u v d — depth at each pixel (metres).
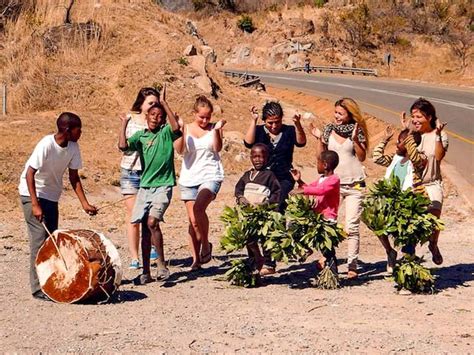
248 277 11.82
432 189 11.89
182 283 12.09
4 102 27.42
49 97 29.08
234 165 22.73
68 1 35.88
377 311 10.66
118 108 29.33
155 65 31.75
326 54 87.00
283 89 49.72
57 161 11.09
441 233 16.05
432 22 94.00
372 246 14.67
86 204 11.42
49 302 10.99
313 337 9.75
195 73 32.12
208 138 12.53
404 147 12.12
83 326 10.04
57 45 32.84
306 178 22.78
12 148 20.97
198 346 9.46
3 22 34.75
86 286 10.84
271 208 11.62
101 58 32.97
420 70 83.94
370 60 88.00
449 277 12.44
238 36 96.62
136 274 12.59
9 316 10.38
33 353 9.23
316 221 11.50
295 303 10.99
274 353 9.32
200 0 107.00
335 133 12.19
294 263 13.27
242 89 35.34
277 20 96.75
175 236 15.48
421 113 11.80
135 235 12.87
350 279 12.21
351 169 12.14
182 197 12.66
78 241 10.91
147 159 11.88
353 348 9.46
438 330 10.02
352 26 92.06
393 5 97.88
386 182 11.61
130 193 12.83
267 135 12.36
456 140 27.77
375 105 38.91
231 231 11.61
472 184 20.30
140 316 10.43
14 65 30.77
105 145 23.45
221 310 10.70
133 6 38.22
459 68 82.38
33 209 10.98
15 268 12.76
